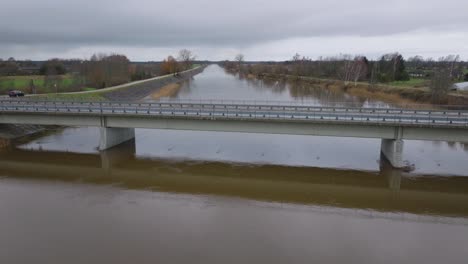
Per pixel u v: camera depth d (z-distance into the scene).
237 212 25.44
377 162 38.09
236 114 38.31
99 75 96.88
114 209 25.72
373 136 35.25
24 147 44.25
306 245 20.67
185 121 39.34
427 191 30.25
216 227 22.88
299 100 84.75
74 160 39.09
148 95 98.12
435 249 20.48
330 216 25.00
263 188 31.09
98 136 50.16
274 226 23.19
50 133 52.38
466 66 195.62
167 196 28.70
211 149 43.38
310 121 35.34
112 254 19.44
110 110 41.44
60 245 20.38
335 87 114.94
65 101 45.66
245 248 20.23
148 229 22.44
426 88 84.12
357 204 27.50
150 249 19.97
